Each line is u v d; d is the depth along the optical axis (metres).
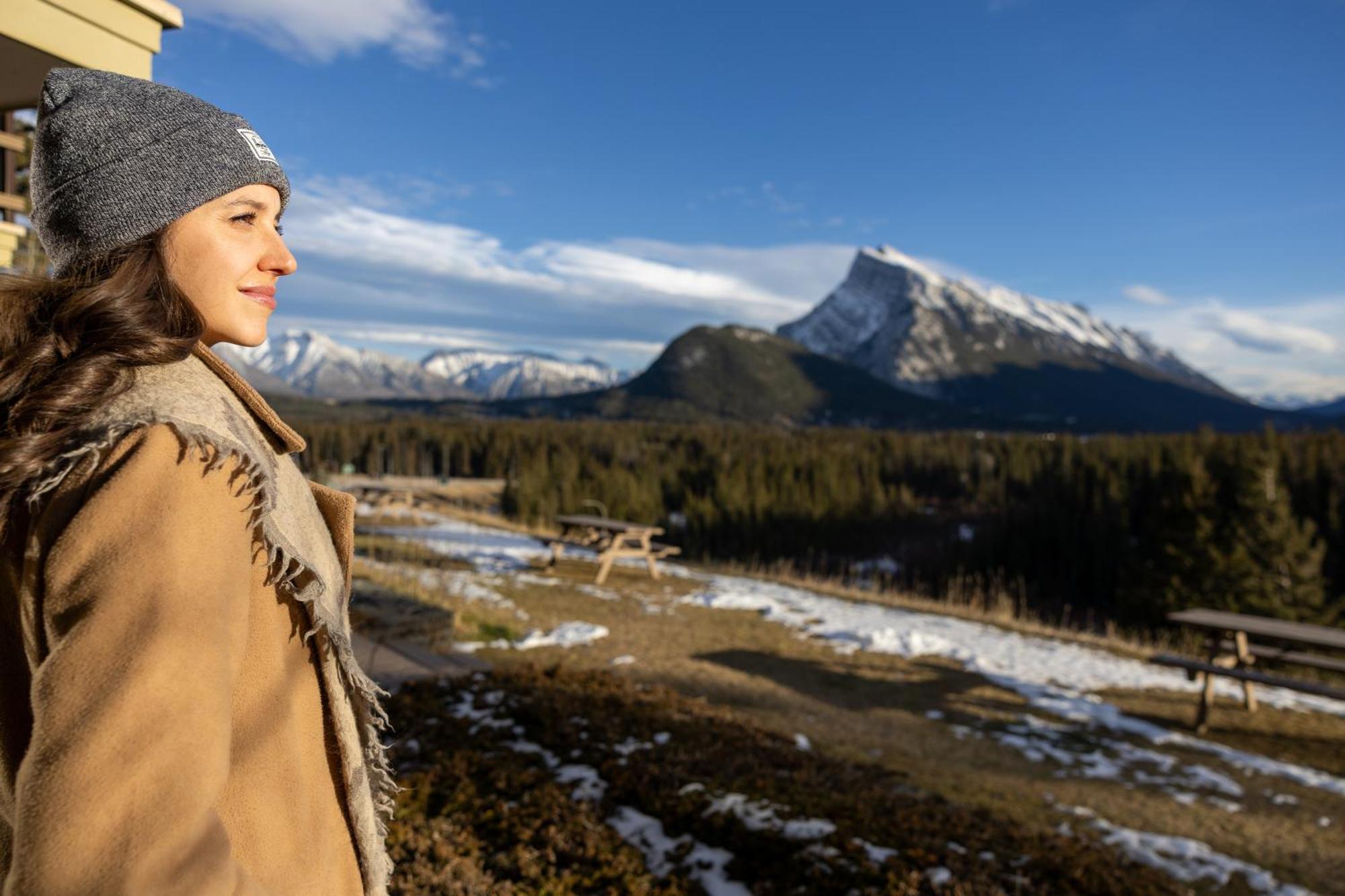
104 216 0.69
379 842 0.86
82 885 0.49
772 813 3.60
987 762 5.74
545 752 4.28
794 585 12.98
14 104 3.65
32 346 0.65
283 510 0.74
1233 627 7.02
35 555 0.60
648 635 8.61
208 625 0.59
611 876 3.05
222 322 0.76
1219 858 4.34
